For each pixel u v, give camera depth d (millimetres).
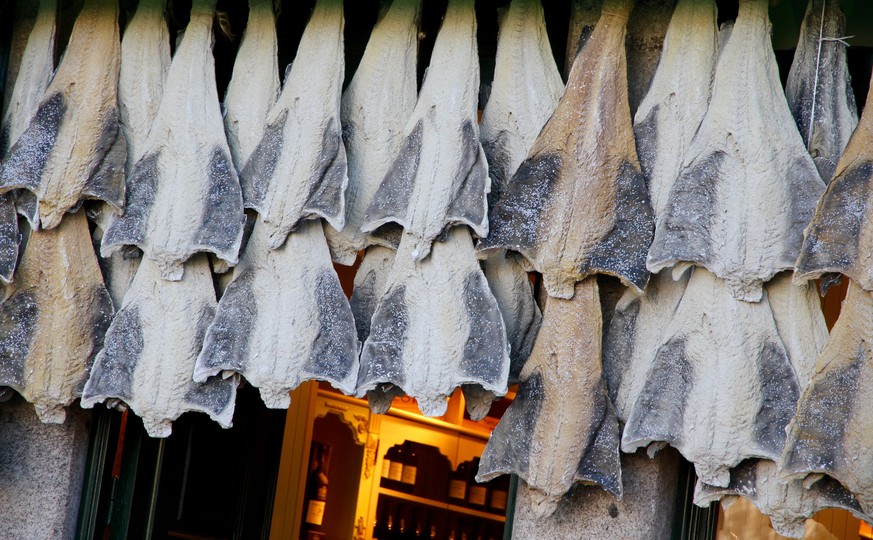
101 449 3178
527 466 2559
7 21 3229
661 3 2768
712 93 2555
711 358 2473
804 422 2355
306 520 5184
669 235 2488
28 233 3033
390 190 2709
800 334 2473
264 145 2832
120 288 3041
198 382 2814
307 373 2725
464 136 2688
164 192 2873
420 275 2689
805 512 2422
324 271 2801
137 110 2996
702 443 2439
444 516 5402
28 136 2947
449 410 5316
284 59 3184
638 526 2641
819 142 2533
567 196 2574
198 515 3584
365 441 5191
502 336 2613
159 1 3025
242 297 2801
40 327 2967
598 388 2566
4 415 3131
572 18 2842
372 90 2865
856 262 2328
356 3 3102
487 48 3000
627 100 2613
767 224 2459
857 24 2729
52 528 3090
